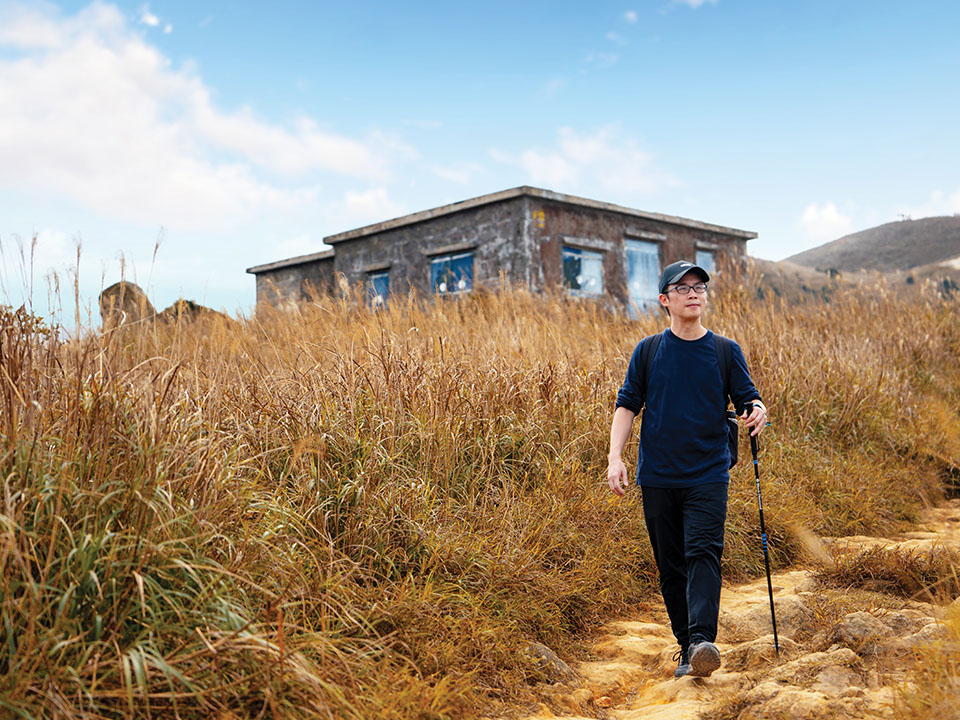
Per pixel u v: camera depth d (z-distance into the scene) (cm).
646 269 1872
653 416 353
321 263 2109
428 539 417
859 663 319
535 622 406
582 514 513
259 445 448
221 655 267
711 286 1187
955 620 335
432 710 295
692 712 306
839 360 890
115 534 274
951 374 1080
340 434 462
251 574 315
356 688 292
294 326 768
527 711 328
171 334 632
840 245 11781
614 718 332
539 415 605
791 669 318
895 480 726
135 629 270
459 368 598
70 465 299
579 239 1691
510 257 1614
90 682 244
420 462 496
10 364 325
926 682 275
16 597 258
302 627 308
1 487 279
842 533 613
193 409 411
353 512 415
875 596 437
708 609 322
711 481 339
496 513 476
